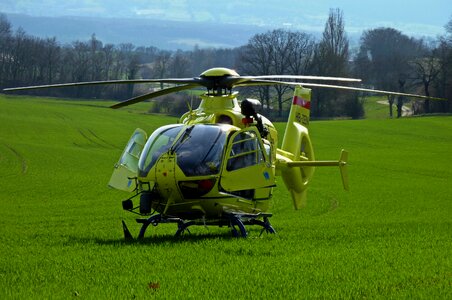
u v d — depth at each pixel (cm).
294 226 4194
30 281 1880
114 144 17738
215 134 2997
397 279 1905
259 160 3144
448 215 6009
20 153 14512
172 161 2903
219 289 1752
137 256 2258
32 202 7406
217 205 2948
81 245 2680
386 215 6022
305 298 1669
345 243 2820
